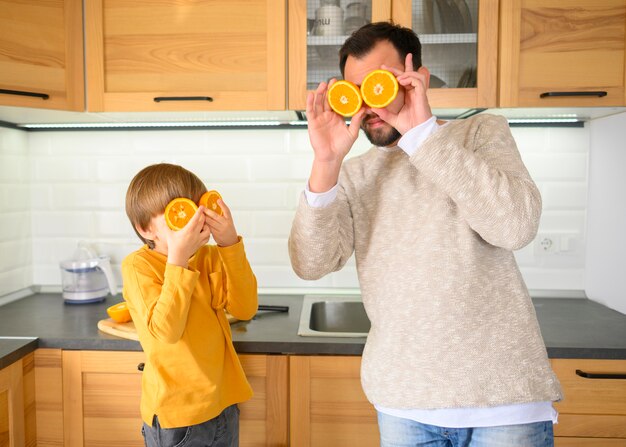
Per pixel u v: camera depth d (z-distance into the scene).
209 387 1.34
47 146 2.12
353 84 1.00
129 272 1.37
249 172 2.09
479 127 1.09
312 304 1.96
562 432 1.49
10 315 1.82
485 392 0.98
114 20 1.73
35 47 1.67
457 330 1.00
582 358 1.46
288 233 2.10
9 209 2.02
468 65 1.72
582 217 2.04
